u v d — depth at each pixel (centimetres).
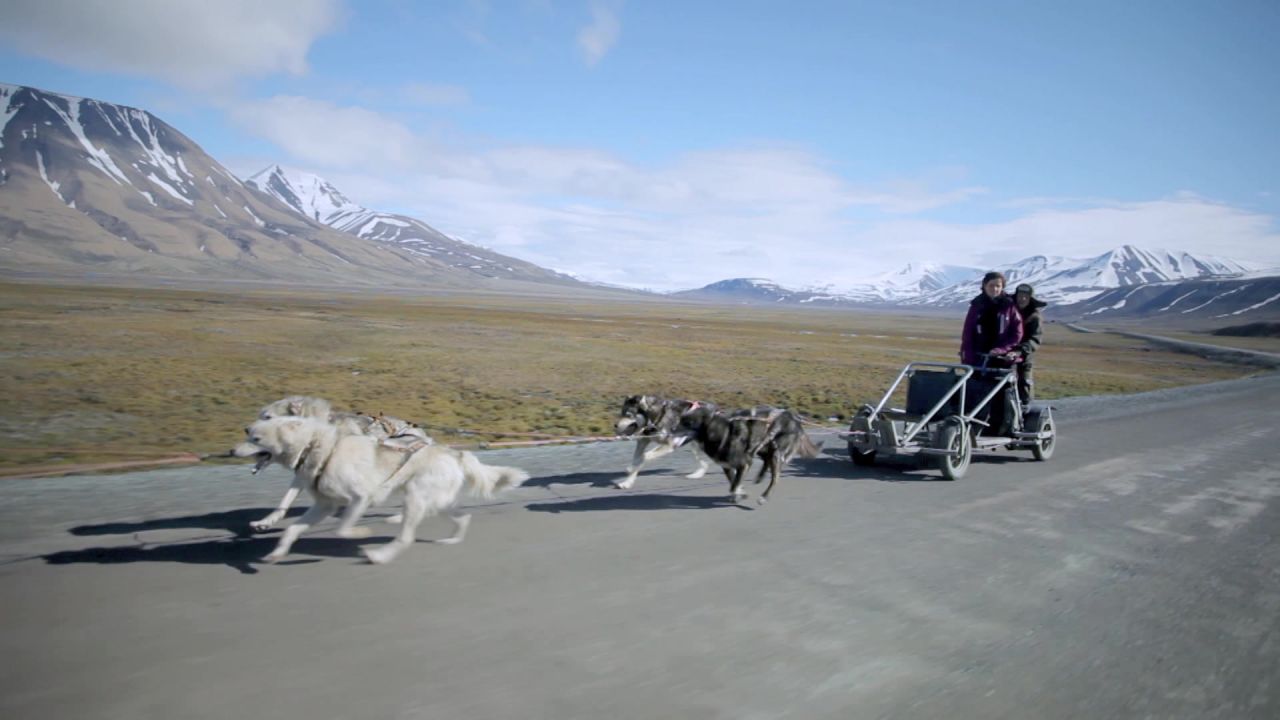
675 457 1240
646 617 549
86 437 1295
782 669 476
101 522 735
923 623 559
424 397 1956
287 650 473
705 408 916
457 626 520
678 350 4216
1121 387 3228
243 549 666
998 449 1354
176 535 699
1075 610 596
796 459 1227
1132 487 1063
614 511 855
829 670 478
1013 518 874
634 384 2464
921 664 492
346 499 652
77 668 439
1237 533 837
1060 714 437
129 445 1236
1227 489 1066
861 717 422
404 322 5481
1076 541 787
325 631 502
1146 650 528
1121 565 712
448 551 684
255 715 396
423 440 686
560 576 629
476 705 416
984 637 539
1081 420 1806
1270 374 4441
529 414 1742
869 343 6081
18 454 1132
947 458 1057
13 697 405
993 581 656
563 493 942
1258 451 1412
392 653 474
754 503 916
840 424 1759
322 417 720
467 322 5972
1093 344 8044
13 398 1680
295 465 648
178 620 510
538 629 520
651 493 959
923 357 4562
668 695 438
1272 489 1075
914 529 814
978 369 1162
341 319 5425
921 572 673
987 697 452
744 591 610
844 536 780
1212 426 1762
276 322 4769
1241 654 527
